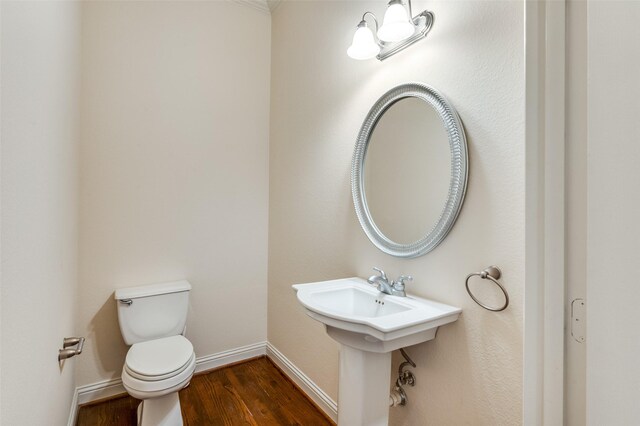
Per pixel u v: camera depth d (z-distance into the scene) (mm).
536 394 627
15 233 743
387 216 1504
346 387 1285
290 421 1850
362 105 1677
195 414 1901
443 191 1241
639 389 344
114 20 2070
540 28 629
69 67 1527
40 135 972
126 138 2115
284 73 2445
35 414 907
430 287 1308
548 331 611
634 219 352
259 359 2604
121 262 2105
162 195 2242
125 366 1638
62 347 1359
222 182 2475
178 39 2291
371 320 1085
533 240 629
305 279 2164
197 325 2387
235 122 2527
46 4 1024
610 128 378
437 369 1264
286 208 2400
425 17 1305
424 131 1325
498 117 1069
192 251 2359
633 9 353
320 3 2016
